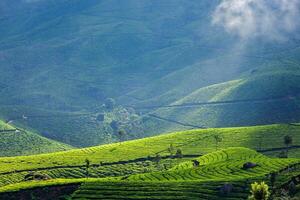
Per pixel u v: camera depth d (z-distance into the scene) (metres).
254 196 122.81
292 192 181.12
